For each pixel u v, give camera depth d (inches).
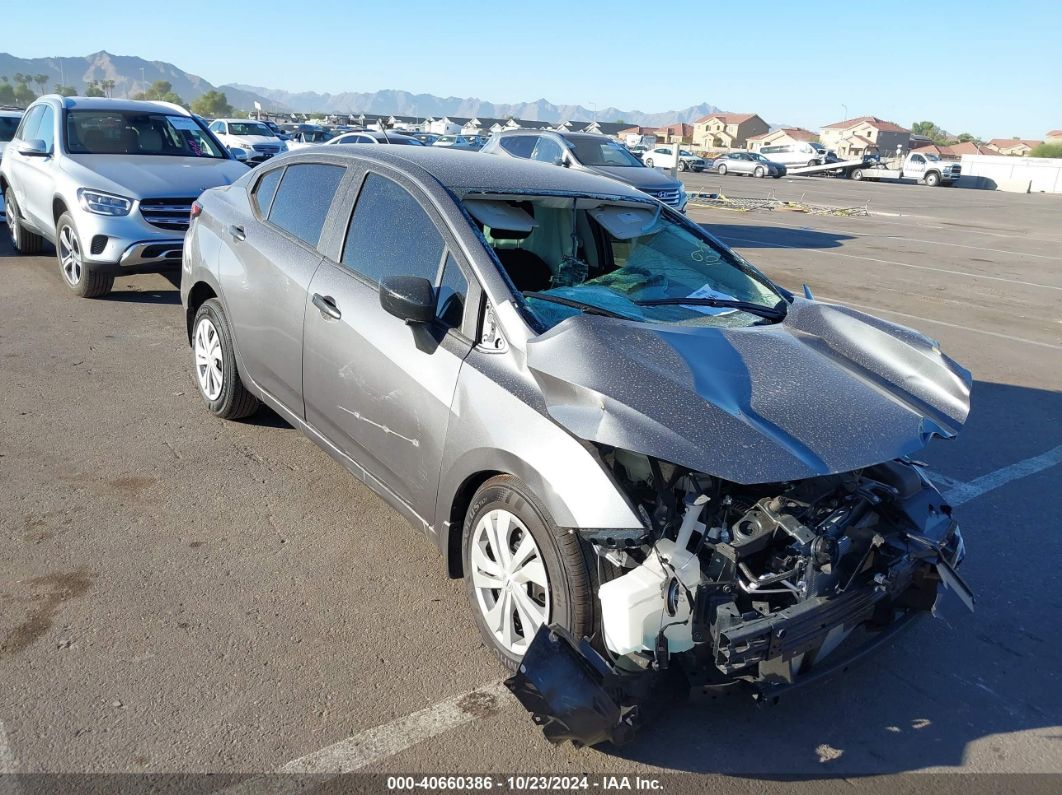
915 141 4616.1
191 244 202.8
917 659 134.3
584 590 106.9
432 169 148.3
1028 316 403.9
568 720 98.5
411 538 158.9
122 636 123.8
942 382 134.1
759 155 1942.7
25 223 360.5
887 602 117.9
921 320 378.9
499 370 119.0
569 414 105.7
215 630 127.1
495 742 109.3
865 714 120.3
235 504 166.6
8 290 319.6
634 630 99.1
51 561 141.9
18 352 248.2
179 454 187.0
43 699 109.9
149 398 219.1
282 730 108.0
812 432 109.0
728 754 110.4
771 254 565.0
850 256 580.1
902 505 120.7
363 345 140.2
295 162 179.8
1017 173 1966.0
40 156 316.8
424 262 137.2
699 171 1990.7
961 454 221.1
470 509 123.5
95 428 197.8
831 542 105.6
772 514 104.8
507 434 112.9
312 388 156.7
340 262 153.3
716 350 123.1
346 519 164.1
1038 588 156.8
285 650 123.8
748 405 111.7
